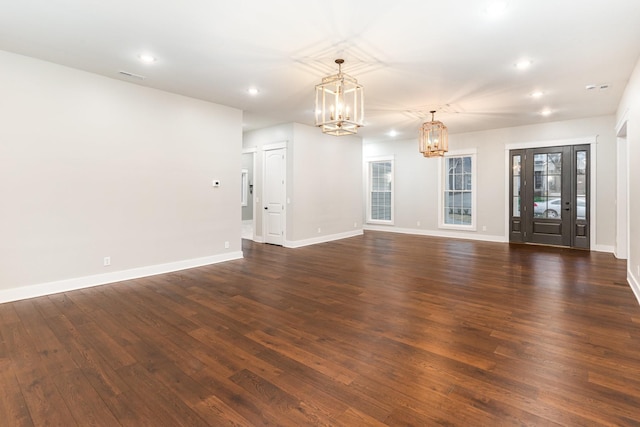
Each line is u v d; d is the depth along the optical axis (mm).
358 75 4305
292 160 7152
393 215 9695
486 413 1894
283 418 1863
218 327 3094
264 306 3637
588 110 6098
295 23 3025
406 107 5824
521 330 2988
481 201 8141
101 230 4441
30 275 3902
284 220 7359
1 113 3674
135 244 4773
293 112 6230
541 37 3266
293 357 2547
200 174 5496
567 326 3061
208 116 5562
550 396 2041
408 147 9344
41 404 1990
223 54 3691
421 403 1992
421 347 2693
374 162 10172
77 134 4207
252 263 5727
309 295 4008
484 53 3645
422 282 4527
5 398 2047
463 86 4715
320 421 1839
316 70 4141
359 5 2730
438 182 8820
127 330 3023
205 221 5586
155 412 1920
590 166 6742
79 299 3854
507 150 7715
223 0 2664
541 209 7367
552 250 6766
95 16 2926
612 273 4930
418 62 3873
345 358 2529
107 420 1854
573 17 2896
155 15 2902
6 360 2496
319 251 6785
